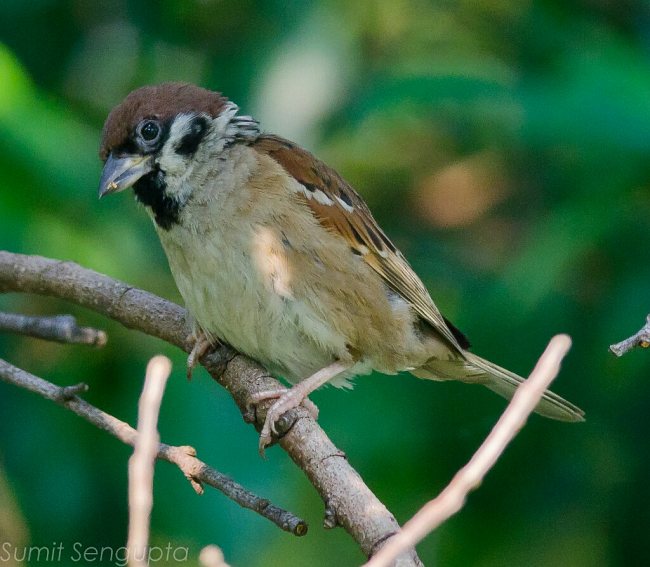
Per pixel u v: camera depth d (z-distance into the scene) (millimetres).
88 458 9000
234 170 7527
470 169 12016
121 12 10953
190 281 7578
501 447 3693
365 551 5281
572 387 9055
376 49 11445
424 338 8328
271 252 7445
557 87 9172
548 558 9406
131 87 10938
